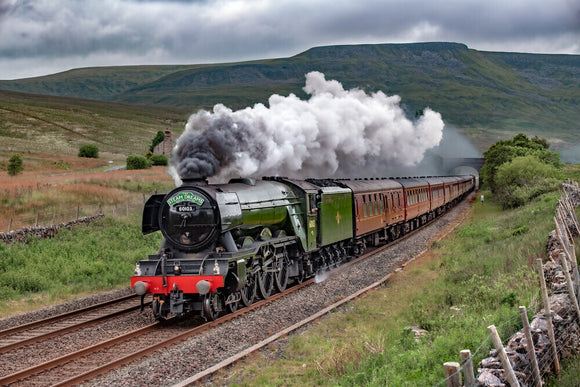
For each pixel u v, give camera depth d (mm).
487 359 6711
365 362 8562
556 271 10414
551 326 7184
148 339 10805
